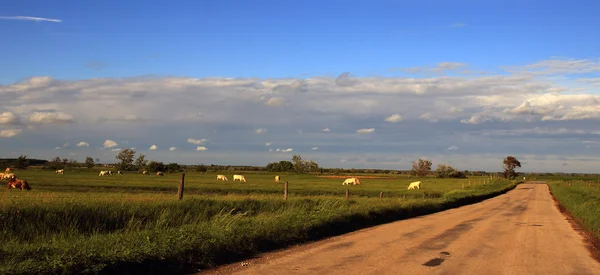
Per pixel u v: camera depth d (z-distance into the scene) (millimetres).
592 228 17891
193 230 10852
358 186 67812
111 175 87188
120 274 7836
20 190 32969
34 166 142000
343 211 17938
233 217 13250
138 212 14195
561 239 15008
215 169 189125
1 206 12070
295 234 13055
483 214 25781
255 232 11766
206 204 17969
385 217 20766
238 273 8555
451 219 21688
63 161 148625
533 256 11211
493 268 9492
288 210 17188
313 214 16125
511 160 158250
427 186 74562
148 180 66000
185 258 9055
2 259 7648
